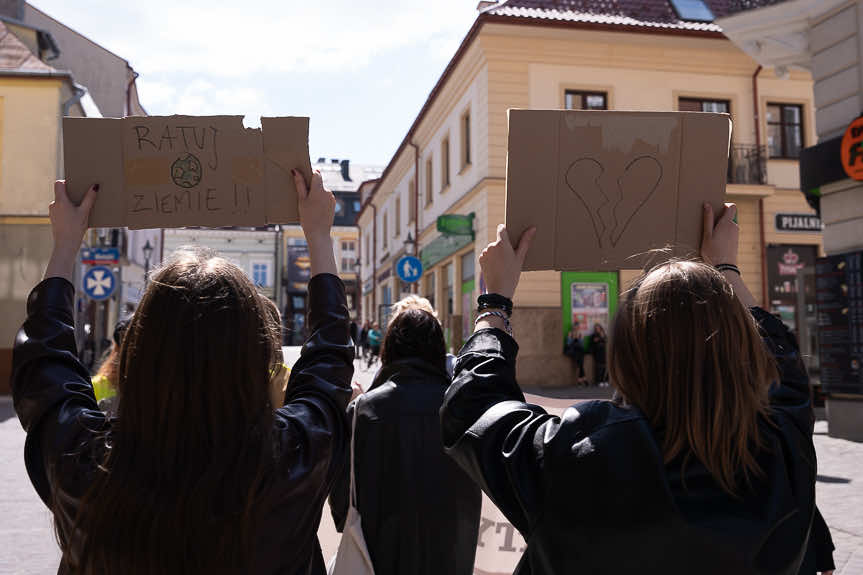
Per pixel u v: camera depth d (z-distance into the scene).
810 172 10.20
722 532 1.05
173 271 1.15
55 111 17.14
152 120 1.60
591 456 1.11
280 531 1.08
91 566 1.00
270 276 51.16
